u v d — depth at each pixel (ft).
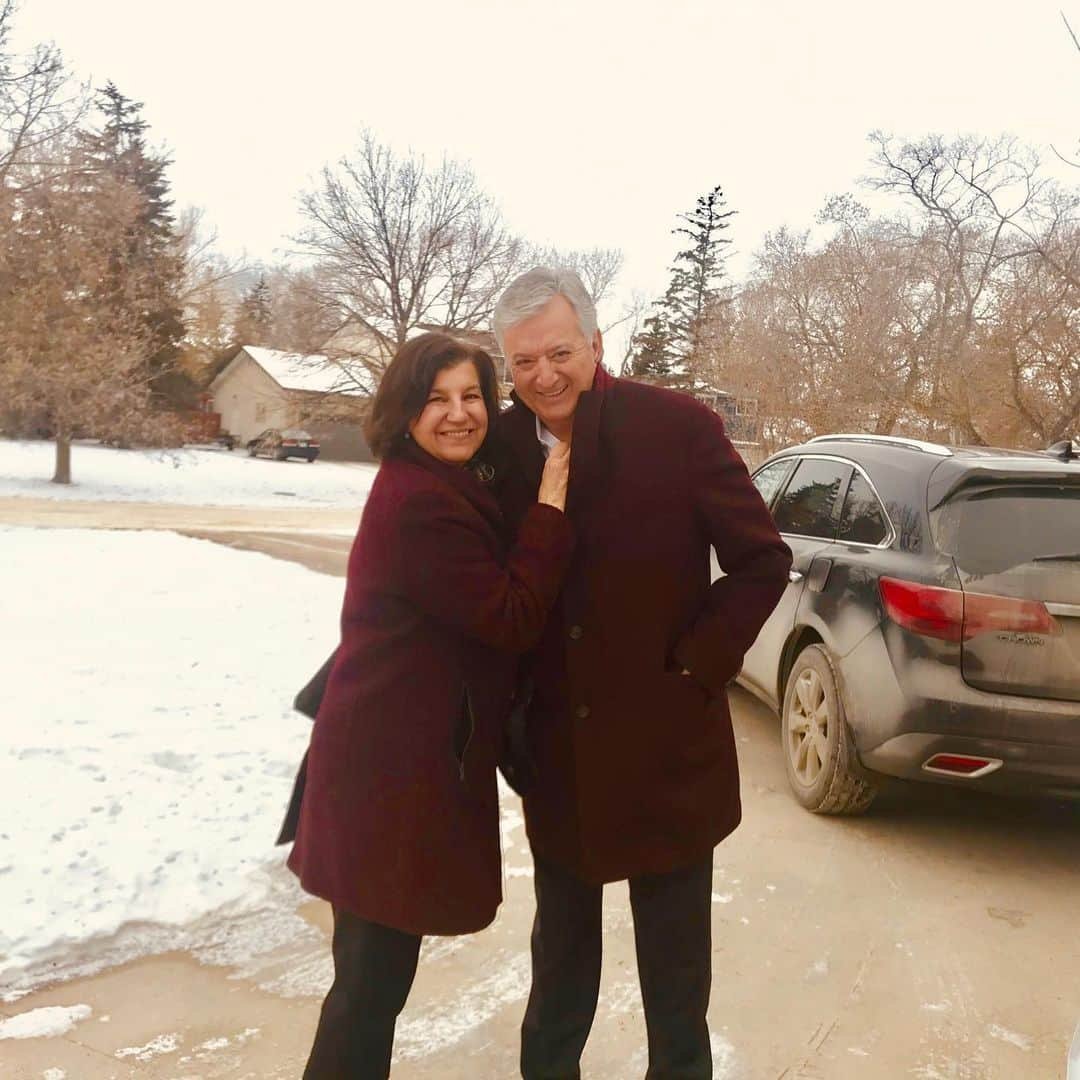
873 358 60.23
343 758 6.32
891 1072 8.30
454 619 6.20
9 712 15.71
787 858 12.61
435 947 10.15
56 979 9.03
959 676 11.91
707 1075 7.14
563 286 6.77
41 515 59.16
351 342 99.14
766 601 6.65
